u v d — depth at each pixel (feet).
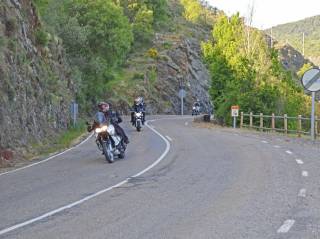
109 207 31.94
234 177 42.50
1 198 36.94
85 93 154.61
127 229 26.13
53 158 65.31
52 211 31.32
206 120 160.56
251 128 113.80
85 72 152.15
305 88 78.28
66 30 143.23
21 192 39.29
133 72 250.78
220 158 56.34
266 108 125.59
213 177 42.86
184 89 273.95
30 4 104.27
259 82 130.52
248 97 126.31
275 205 31.12
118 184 41.01
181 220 27.84
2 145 66.64
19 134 75.15
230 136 89.35
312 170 45.70
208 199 33.55
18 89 80.33
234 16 143.64
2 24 81.66
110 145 56.85
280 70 139.64
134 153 65.46
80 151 73.10
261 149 65.21
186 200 33.42
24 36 92.84
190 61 296.51
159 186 39.27
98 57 155.94
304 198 33.14
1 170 55.88
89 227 26.76
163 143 78.02
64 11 157.48
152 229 26.00
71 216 29.66
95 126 56.80
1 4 83.56
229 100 131.75
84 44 150.20
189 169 48.26
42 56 106.52
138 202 33.22
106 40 161.58
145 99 234.79
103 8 159.22
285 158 55.16
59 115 107.55
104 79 166.71
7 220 29.17
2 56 74.69
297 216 28.14
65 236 24.97
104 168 52.08
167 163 53.52
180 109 266.36
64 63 128.98
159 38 299.99
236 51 138.72
